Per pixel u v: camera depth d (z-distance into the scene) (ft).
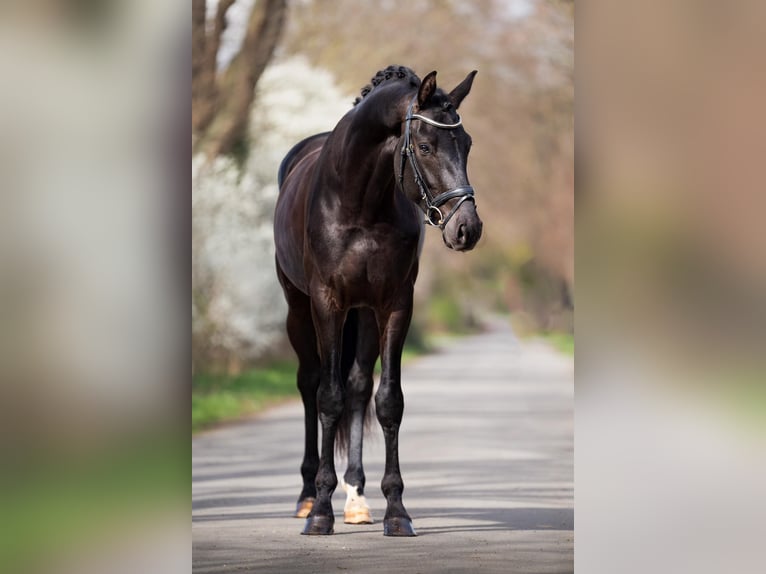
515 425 85.10
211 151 116.26
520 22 166.81
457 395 113.91
